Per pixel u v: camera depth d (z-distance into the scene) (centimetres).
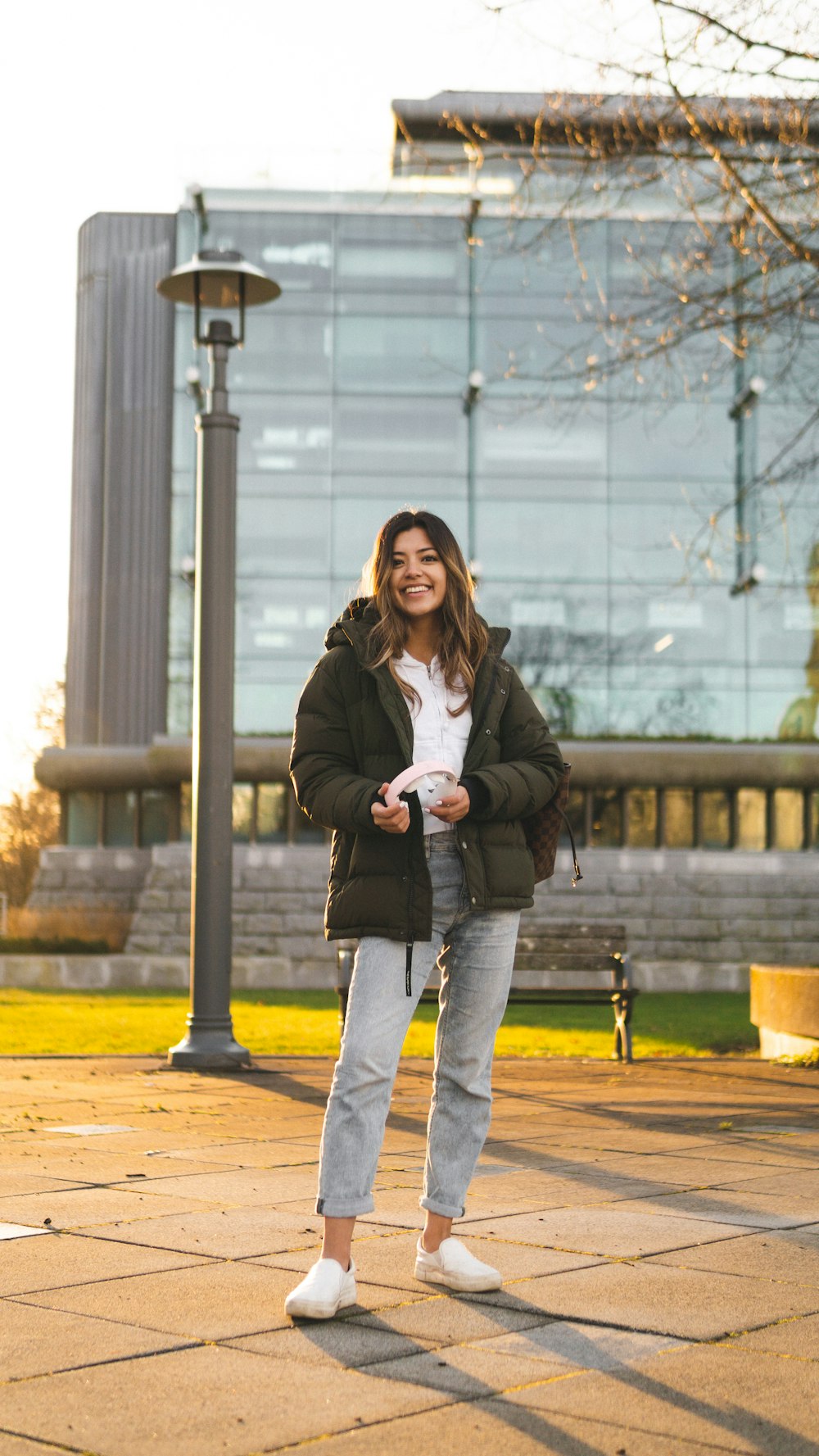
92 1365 311
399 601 382
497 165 3009
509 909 377
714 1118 755
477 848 373
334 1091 365
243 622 2959
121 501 3138
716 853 2792
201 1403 288
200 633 995
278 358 3028
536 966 1149
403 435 3019
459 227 3039
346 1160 359
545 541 3000
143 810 3052
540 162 1263
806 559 2938
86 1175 555
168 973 2386
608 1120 745
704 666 2972
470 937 380
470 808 367
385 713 374
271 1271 395
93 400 3172
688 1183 546
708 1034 1431
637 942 2695
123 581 3119
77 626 3144
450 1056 385
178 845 2728
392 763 376
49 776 3033
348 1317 350
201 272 1019
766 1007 1137
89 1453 261
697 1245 432
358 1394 294
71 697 3138
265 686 2945
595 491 3008
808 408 2783
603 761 2861
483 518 3000
